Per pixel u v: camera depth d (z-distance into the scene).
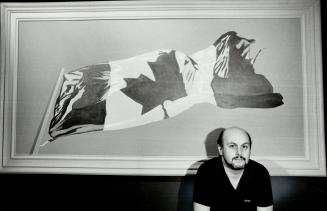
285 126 1.36
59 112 1.43
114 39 1.43
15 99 1.44
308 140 1.35
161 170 1.37
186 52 1.41
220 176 1.19
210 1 1.40
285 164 1.35
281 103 1.37
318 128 1.35
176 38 1.41
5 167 1.42
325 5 1.38
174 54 1.41
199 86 1.39
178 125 1.39
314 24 1.38
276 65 1.38
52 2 1.45
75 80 1.43
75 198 1.42
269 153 1.36
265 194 1.18
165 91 1.40
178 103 1.39
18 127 1.43
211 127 1.38
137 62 1.42
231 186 1.17
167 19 1.42
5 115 1.43
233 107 1.38
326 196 1.36
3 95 1.44
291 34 1.38
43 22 1.45
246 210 1.17
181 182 1.40
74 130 1.41
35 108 1.43
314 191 1.36
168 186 1.40
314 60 1.37
